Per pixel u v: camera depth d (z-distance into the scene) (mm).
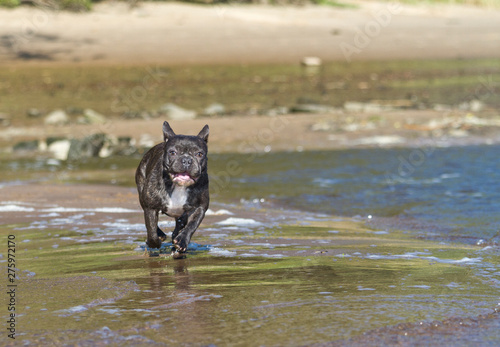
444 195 11727
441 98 25812
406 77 30859
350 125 19641
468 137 18125
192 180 7410
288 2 47531
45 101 24359
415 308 5738
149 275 6883
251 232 9125
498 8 54969
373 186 12594
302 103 24531
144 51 33250
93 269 7160
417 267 7148
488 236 8945
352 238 8789
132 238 8695
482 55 36562
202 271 7020
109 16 38938
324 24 42219
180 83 28141
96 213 10266
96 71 29562
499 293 6184
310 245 8289
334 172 13953
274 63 32938
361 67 33031
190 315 5566
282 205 11273
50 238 8688
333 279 6648
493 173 13570
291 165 14734
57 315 5586
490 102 24953
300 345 4918
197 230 9219
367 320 5430
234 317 5508
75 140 16625
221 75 29906
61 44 33438
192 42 35406
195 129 19328
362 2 52500
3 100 24484
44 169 15008
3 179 13758
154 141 18188
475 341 5043
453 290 6266
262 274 6852
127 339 5031
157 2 42812
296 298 6012
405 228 9539
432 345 4949
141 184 8312
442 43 39438
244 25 39906
